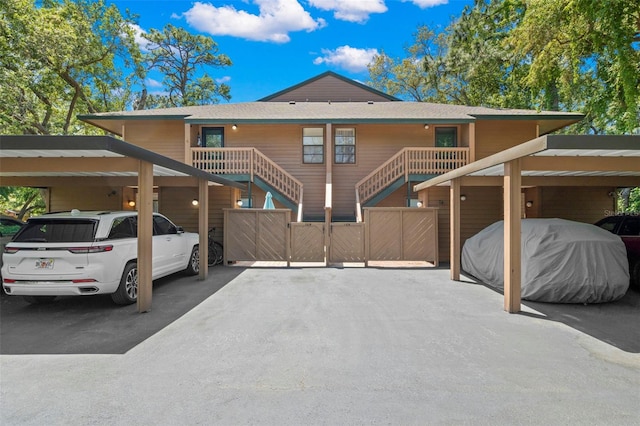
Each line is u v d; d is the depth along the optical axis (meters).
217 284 7.30
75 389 3.00
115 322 4.83
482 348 3.89
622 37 8.95
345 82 17.14
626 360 3.57
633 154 5.01
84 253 5.11
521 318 5.00
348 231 9.67
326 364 3.47
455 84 25.36
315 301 5.93
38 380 3.17
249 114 12.84
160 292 6.60
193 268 8.20
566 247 5.88
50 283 5.06
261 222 9.77
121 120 12.34
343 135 13.27
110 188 11.16
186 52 34.59
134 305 5.72
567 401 2.79
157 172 7.27
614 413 2.63
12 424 2.51
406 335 4.30
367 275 8.32
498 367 3.40
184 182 7.90
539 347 3.92
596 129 18.73
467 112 13.00
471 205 11.59
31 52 15.40
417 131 13.11
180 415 2.61
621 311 5.38
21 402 2.80
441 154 12.38
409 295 6.36
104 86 21.31
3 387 3.04
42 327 4.64
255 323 4.77
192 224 11.17
